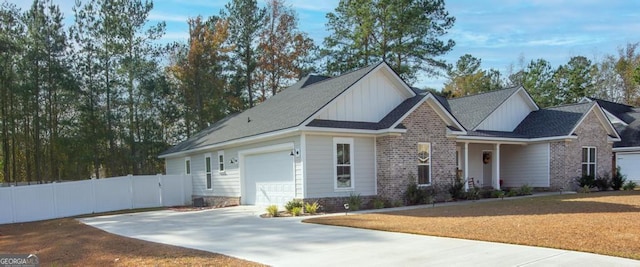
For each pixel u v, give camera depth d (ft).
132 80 110.42
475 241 30.12
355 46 125.08
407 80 128.06
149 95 111.96
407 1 118.83
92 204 74.18
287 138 58.44
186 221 50.52
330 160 57.41
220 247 31.55
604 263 23.34
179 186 85.61
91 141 103.91
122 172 112.16
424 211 50.26
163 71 122.11
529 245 28.17
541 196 70.03
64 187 71.15
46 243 38.70
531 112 92.94
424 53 122.31
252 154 68.03
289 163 58.54
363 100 61.72
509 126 88.43
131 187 79.51
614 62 187.62
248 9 131.13
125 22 108.58
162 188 83.30
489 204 57.21
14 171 101.91
